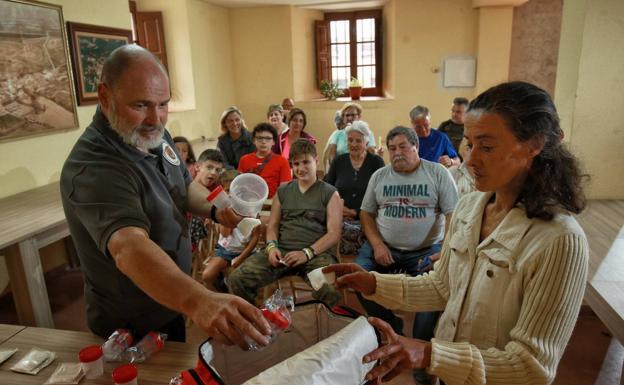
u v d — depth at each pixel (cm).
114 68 105
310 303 105
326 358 77
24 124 310
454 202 229
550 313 82
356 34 675
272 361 101
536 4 564
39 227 229
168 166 129
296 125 432
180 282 85
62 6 341
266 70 652
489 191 90
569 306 82
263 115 672
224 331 77
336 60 696
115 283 119
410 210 232
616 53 230
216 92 624
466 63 592
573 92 243
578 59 238
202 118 594
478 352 84
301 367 75
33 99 316
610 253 176
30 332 127
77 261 361
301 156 239
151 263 88
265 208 312
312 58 682
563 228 83
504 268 90
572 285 81
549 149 84
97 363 106
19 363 111
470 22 582
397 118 627
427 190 230
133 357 111
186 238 134
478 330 94
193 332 258
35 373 108
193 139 576
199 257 289
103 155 108
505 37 570
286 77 648
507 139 82
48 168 336
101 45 382
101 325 126
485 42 573
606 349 223
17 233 220
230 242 268
